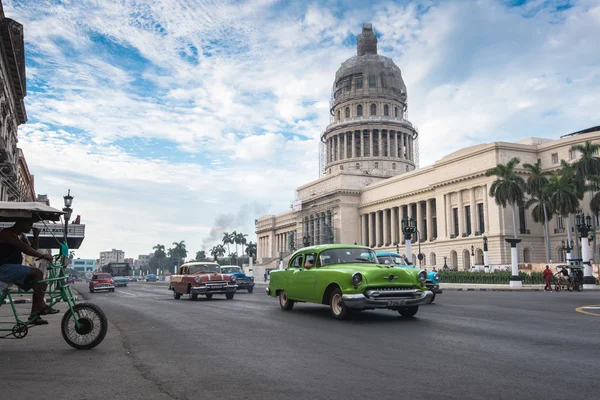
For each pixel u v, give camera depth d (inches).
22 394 209.0
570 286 1256.2
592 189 2074.3
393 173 4020.7
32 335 400.8
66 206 990.4
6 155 1278.3
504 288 1359.5
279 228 5039.4
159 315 582.9
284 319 499.5
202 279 898.1
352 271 475.8
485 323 450.3
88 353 309.6
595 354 292.8
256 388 217.8
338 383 225.9
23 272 312.8
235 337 373.7
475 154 2662.4
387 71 4399.6
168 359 287.3
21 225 325.7
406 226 1642.5
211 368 260.7
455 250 2770.7
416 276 488.4
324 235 3855.8
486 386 219.3
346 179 3779.5
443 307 652.1
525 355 290.4
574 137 2428.6
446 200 2874.0
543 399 199.0
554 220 2551.7
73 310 325.1
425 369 254.1
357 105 4335.6
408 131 4318.4
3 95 1302.9
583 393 207.3
